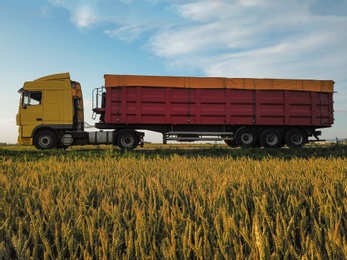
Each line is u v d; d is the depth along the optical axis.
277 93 15.52
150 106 14.57
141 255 2.06
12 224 2.67
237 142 15.48
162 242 2.20
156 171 5.51
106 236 2.20
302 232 2.42
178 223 2.57
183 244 2.07
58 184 4.11
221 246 2.00
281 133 16.03
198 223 2.66
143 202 3.04
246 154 12.65
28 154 11.84
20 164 6.87
